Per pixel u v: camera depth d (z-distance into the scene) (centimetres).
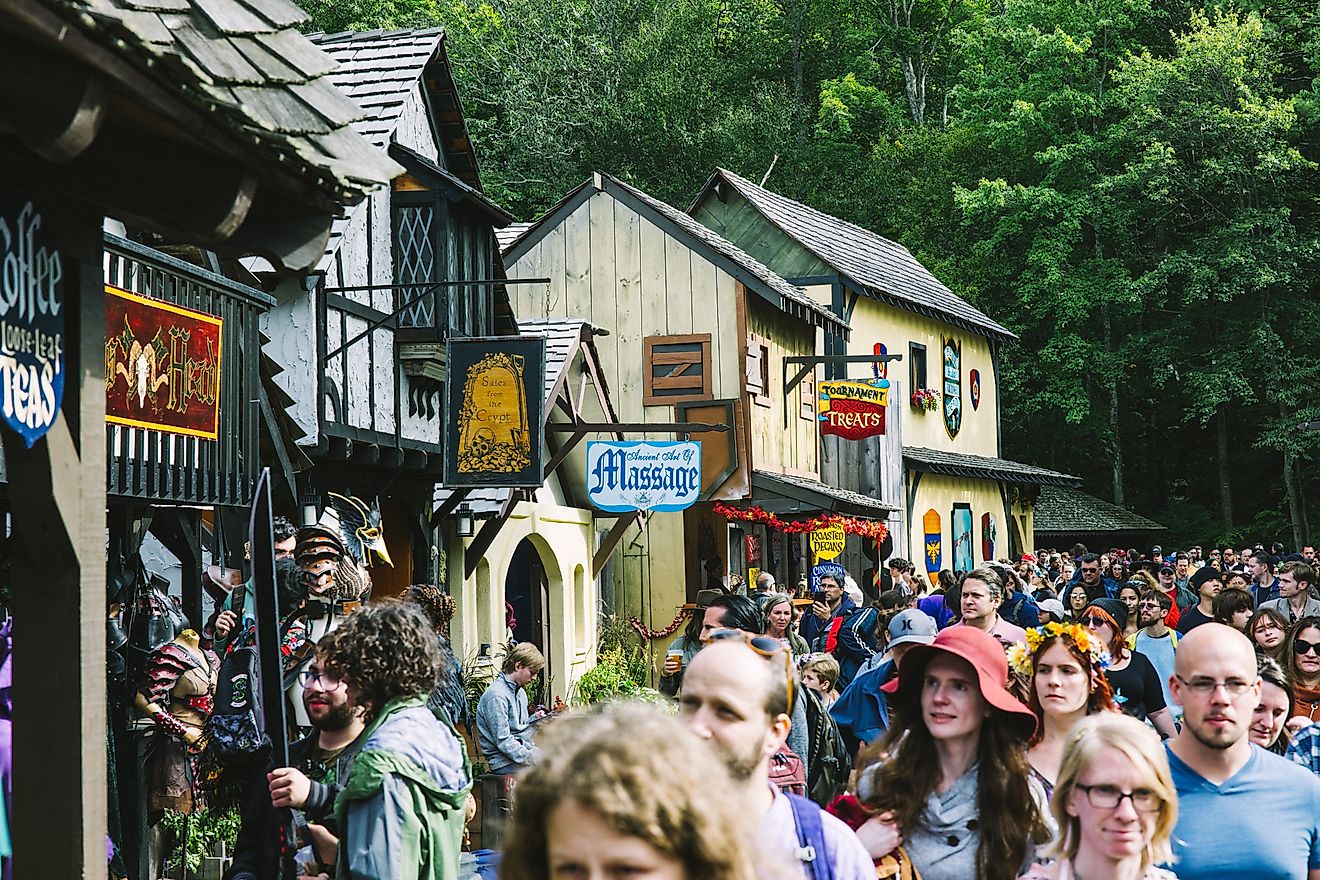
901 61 5306
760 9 4859
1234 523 5053
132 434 884
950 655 469
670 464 1683
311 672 525
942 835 467
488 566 1669
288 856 539
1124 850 433
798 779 626
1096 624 862
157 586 1053
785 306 2323
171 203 435
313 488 1273
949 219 4750
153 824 918
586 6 4044
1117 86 4756
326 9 3597
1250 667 512
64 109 355
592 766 216
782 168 4453
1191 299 4278
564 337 1778
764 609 1073
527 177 3919
